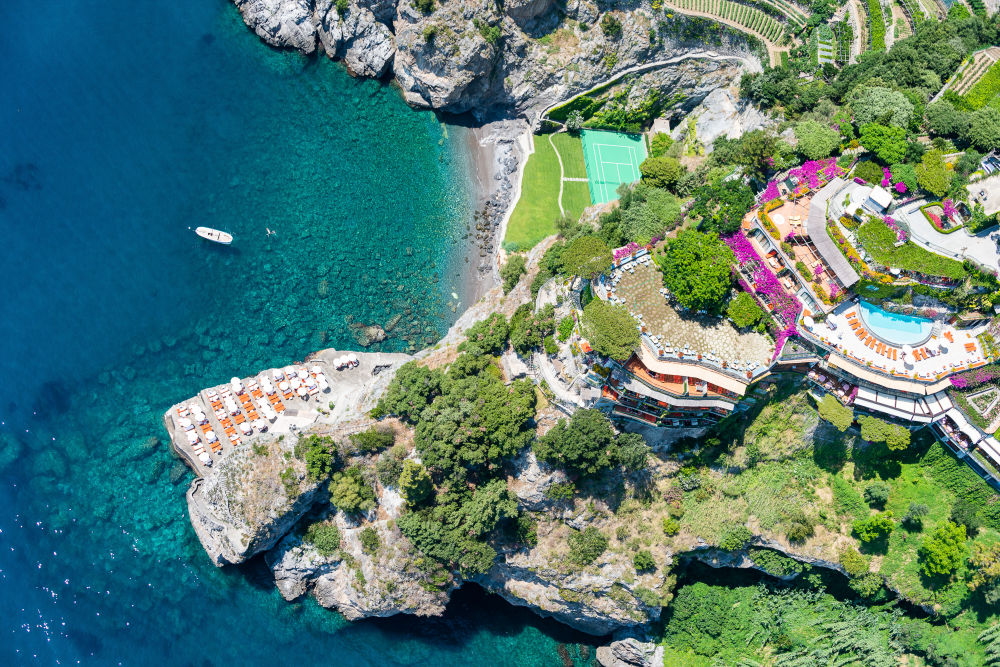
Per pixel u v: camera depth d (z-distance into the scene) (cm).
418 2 10844
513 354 9800
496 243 11375
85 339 10312
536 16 11325
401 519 9406
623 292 8900
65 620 9588
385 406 9675
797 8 11594
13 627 9500
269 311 10706
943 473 9044
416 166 11494
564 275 9469
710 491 9438
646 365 8606
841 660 9350
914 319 8862
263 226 10944
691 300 8550
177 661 9650
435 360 10200
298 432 9750
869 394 8794
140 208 10750
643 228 9381
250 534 9606
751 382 8681
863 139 9288
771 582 9831
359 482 9650
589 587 9650
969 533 8894
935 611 9044
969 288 8775
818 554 9206
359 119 11531
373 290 10962
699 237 8938
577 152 11881
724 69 11631
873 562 9181
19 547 9725
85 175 10756
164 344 10438
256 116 11312
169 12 11419
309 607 10156
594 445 8781
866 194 8994
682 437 9362
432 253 11231
